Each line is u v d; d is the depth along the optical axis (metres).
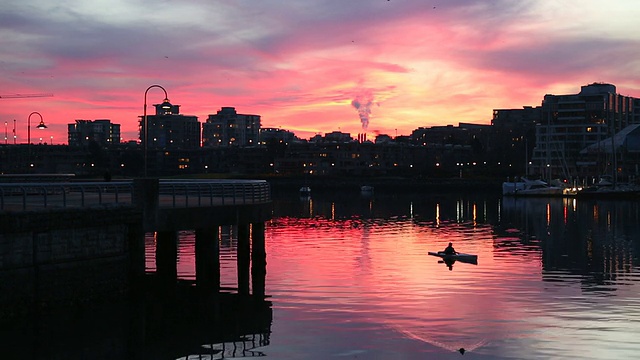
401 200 169.88
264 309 34.06
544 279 43.19
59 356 25.66
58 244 29.16
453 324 30.97
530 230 82.44
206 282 38.88
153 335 28.97
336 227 85.56
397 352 26.69
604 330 29.92
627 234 77.12
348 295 37.47
